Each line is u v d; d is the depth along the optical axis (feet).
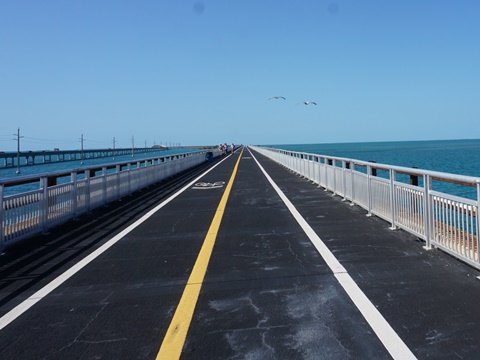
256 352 9.70
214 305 12.73
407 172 20.47
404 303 12.36
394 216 23.06
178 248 20.12
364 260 17.06
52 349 10.18
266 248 19.60
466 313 11.50
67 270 16.88
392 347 9.73
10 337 10.91
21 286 14.98
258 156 188.65
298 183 53.52
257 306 12.53
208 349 9.93
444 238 17.29
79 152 459.73
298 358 9.36
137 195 43.78
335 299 12.88
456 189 91.81
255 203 35.37
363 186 29.55
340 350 9.68
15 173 298.97
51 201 25.53
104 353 9.91
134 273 16.29
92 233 24.18
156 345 10.23
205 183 57.11
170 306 12.78
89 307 12.87
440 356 9.27
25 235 22.13
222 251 19.29
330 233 22.47
